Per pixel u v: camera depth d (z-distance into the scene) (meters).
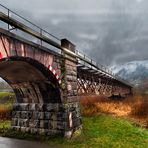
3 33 12.55
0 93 52.94
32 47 15.61
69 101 20.66
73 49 23.11
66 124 19.53
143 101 37.00
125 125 23.25
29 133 21.23
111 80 43.69
